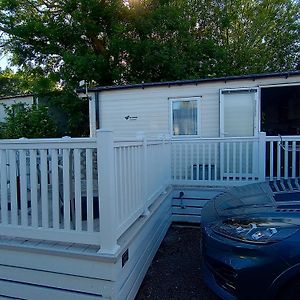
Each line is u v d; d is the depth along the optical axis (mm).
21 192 2615
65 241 2498
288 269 2090
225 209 2807
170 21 14133
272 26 18078
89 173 2414
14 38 15172
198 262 3684
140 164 3279
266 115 13125
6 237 2719
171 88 7820
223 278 2391
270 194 2908
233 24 17562
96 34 14766
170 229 5113
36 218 2588
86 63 13438
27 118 13062
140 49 13984
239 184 5301
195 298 2861
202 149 5566
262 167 5188
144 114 8078
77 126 14227
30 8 15750
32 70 15992
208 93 7520
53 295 2500
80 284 2422
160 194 4543
